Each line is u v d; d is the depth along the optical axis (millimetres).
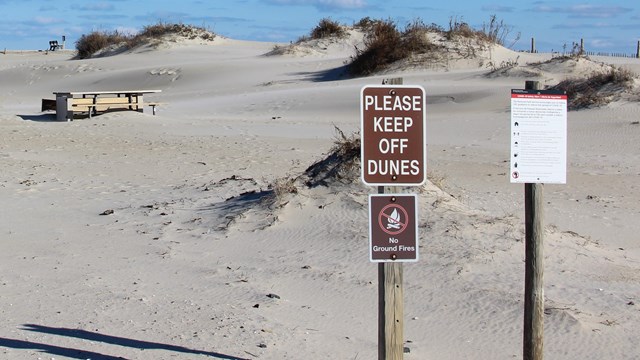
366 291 9766
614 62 49094
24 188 17062
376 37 51750
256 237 12180
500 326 8641
